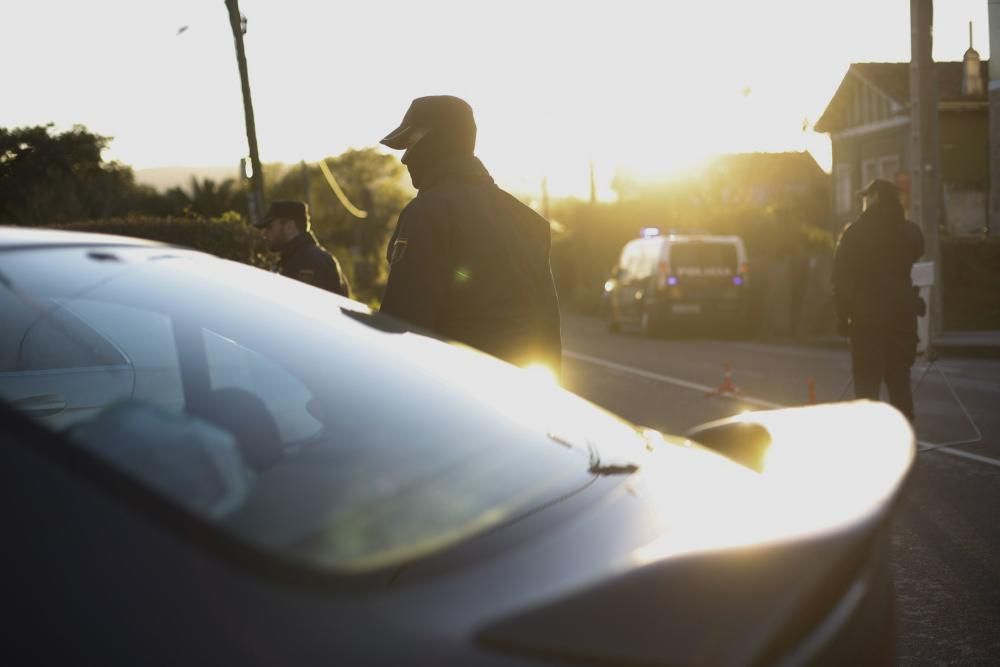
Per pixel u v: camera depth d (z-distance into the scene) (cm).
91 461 137
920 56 1709
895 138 3600
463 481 174
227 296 216
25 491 132
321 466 174
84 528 130
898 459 165
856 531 136
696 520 165
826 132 3994
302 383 202
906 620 450
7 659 122
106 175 2303
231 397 207
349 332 224
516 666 116
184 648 121
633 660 115
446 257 369
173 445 147
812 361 1681
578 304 3734
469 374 220
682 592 123
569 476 184
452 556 142
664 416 1091
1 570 127
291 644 120
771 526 141
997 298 2109
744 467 192
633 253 2572
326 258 818
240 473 151
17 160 2108
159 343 217
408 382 209
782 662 126
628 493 179
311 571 130
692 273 2333
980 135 3369
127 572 127
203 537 132
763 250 3244
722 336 2445
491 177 390
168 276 209
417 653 119
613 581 122
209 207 4425
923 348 838
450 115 384
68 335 232
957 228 3344
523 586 136
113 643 122
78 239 205
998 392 1158
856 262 773
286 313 222
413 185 396
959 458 786
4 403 140
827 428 198
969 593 483
